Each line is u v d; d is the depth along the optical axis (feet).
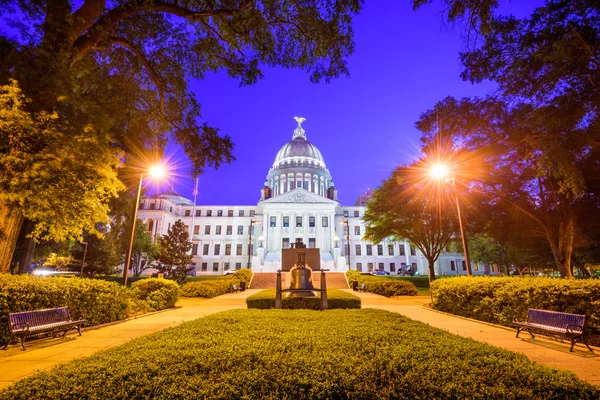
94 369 10.04
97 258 116.98
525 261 117.19
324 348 11.87
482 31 28.55
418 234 103.81
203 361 10.37
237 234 254.68
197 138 50.80
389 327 16.20
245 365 10.19
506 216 83.61
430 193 93.61
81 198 30.73
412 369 10.02
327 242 230.27
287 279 57.88
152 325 31.94
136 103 47.55
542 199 67.92
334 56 42.73
